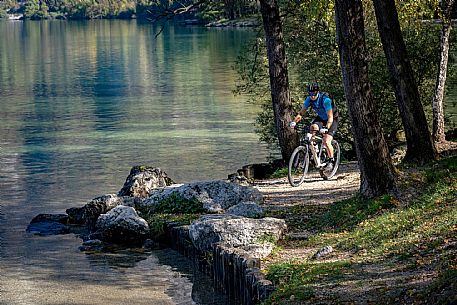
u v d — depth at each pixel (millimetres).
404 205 14586
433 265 10438
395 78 18719
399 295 9406
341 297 9938
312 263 12180
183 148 34094
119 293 14086
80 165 30500
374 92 26531
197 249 15492
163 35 132625
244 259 12656
